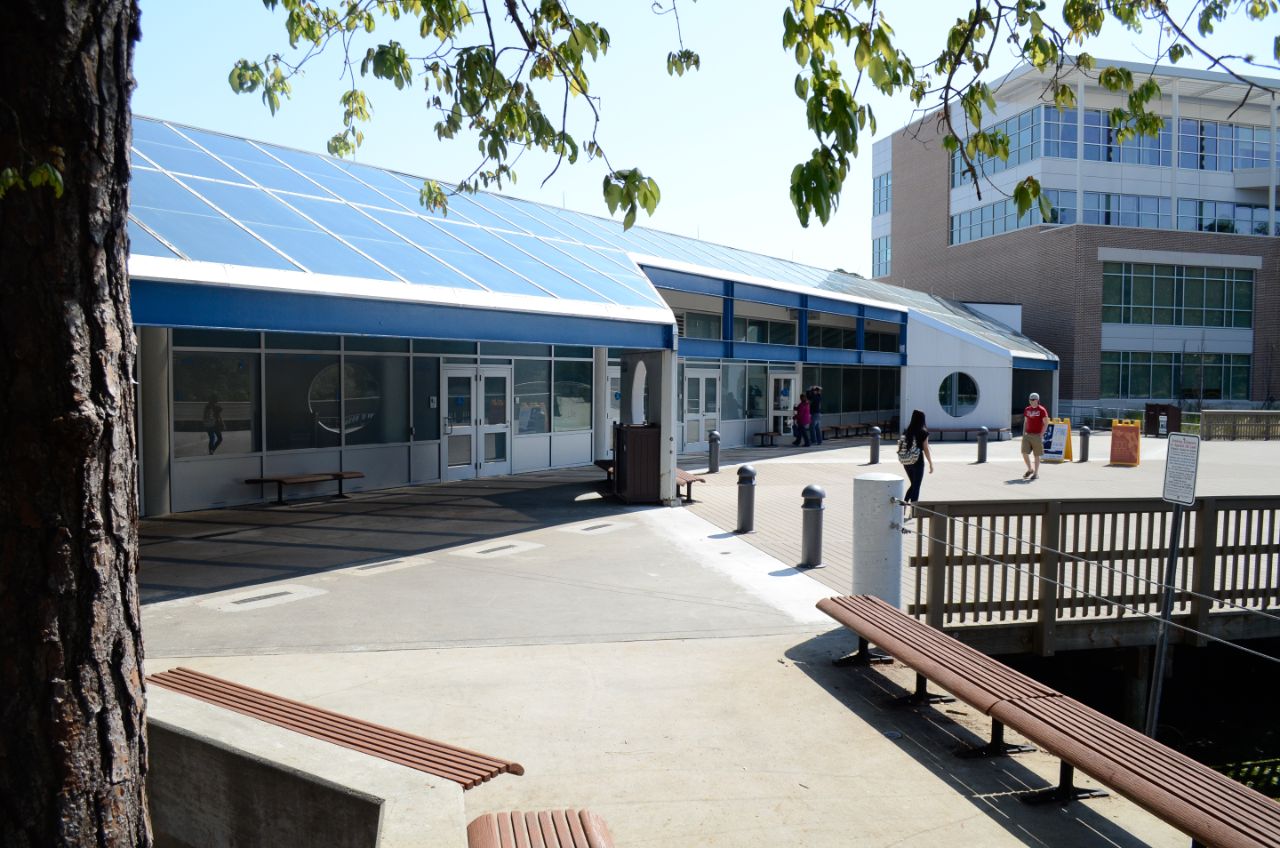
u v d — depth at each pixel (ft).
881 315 104.37
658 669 22.33
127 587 7.97
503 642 24.66
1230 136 156.46
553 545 39.09
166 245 31.42
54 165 7.20
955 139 17.53
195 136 47.70
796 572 33.78
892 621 21.61
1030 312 150.82
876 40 13.21
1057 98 19.48
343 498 52.80
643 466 50.80
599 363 73.26
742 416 94.43
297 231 39.27
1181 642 26.23
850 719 19.17
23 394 7.22
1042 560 25.36
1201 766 13.44
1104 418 136.26
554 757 16.99
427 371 59.67
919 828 14.52
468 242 50.29
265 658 23.13
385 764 11.67
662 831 14.26
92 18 7.39
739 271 81.56
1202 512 26.30
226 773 12.27
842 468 71.46
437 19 19.62
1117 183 149.79
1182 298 147.95
